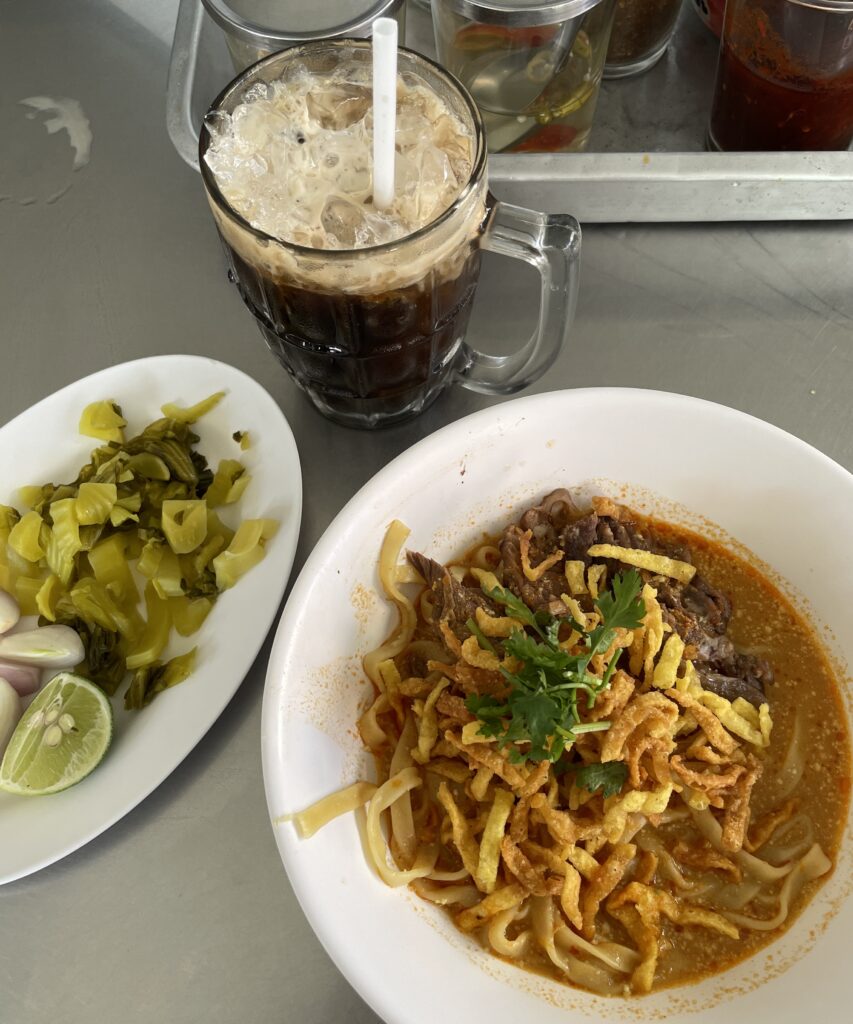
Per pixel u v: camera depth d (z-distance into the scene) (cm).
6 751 29
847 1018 21
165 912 27
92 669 31
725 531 28
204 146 28
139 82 46
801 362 35
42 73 47
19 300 39
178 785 29
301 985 26
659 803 24
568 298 31
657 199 37
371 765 26
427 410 35
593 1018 22
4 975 27
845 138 37
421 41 43
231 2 35
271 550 31
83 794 28
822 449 34
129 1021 26
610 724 24
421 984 21
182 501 33
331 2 35
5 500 35
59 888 28
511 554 28
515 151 38
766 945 24
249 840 28
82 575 34
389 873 24
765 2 31
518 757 23
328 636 25
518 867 24
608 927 24
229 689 29
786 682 27
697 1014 23
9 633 33
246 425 34
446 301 29
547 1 31
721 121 38
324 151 27
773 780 26
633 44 40
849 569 26
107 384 36
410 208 26
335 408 34
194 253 40
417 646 27
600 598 25
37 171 43
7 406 37
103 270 40
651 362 36
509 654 25
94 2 49
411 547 28
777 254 38
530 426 26
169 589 32
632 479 28
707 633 27
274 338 30
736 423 26
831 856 24
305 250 25
